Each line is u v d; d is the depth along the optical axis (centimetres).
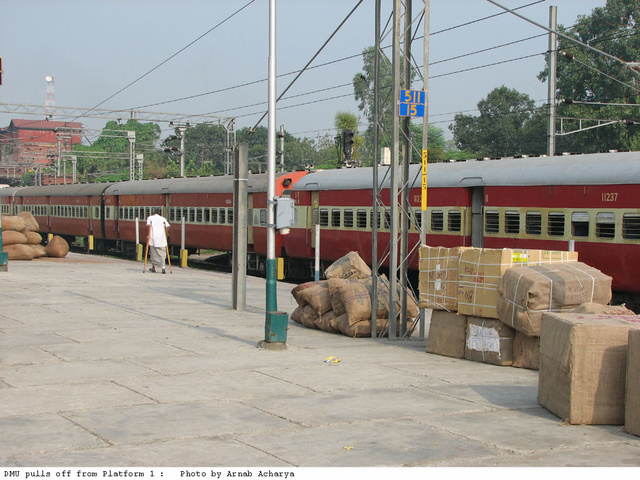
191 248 3569
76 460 616
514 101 6700
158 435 694
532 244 1822
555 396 795
